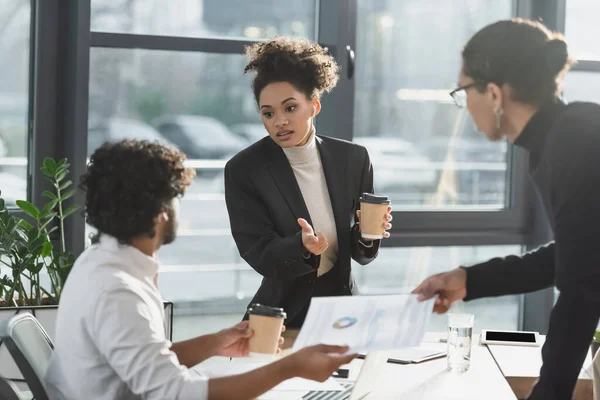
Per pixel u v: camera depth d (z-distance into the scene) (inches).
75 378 62.5
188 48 136.6
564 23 148.4
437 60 149.1
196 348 74.3
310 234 86.4
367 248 95.0
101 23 132.6
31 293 112.3
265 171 94.0
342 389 74.7
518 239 152.7
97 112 134.3
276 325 74.0
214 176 143.2
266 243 92.0
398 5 146.2
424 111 149.3
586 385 81.7
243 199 94.7
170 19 136.6
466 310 155.6
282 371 62.9
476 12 149.9
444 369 82.0
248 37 140.9
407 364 83.7
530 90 61.2
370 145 147.2
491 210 151.6
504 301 156.8
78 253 130.3
